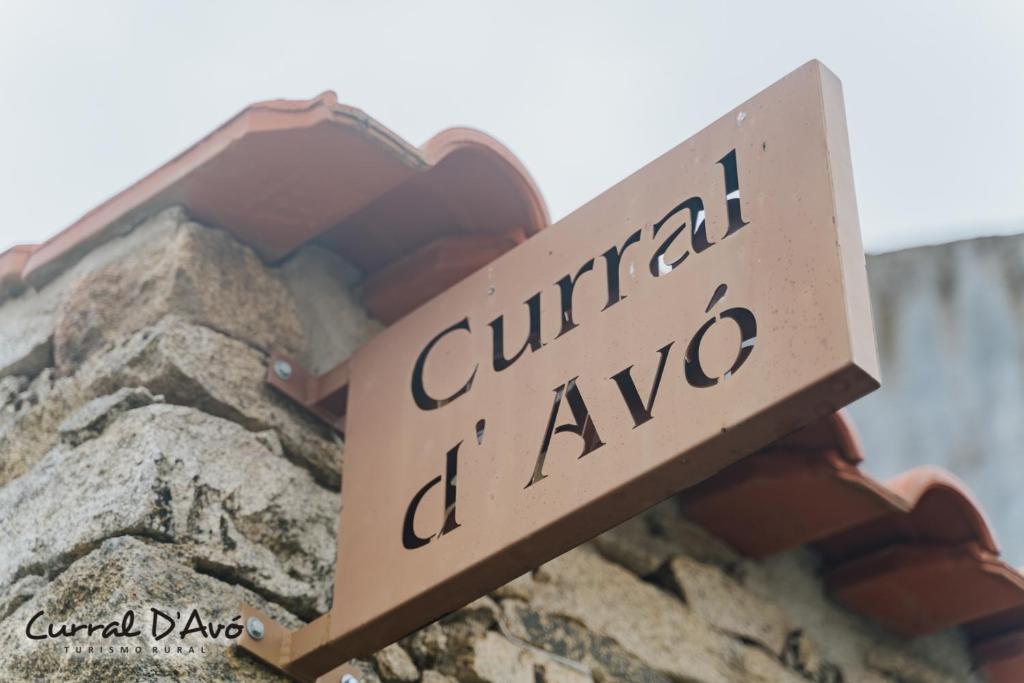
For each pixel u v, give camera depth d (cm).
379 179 274
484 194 291
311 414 276
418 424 241
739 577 346
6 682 231
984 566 344
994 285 372
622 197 229
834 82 212
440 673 278
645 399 205
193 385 262
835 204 198
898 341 380
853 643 357
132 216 291
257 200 281
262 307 284
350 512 243
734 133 216
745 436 193
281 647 237
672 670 318
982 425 372
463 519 220
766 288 200
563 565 315
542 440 216
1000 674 373
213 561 242
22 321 303
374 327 305
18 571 250
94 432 263
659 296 212
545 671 294
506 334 235
